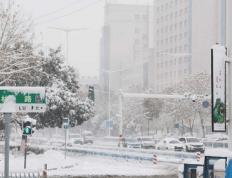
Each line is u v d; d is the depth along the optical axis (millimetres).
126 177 29094
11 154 41531
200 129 99000
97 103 122625
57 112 45625
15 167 31031
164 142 58938
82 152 49188
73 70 47562
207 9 127188
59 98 45281
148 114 96250
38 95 9094
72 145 62906
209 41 126250
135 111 101625
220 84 17516
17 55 32438
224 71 17625
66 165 34344
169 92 91438
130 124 102562
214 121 17391
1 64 31062
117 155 44219
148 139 68500
